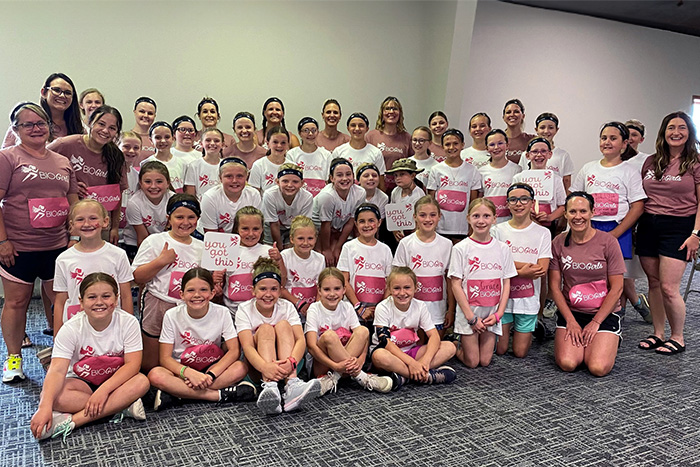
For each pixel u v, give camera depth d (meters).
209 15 5.18
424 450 2.22
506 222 3.59
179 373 2.62
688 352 3.55
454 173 4.08
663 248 3.49
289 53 5.52
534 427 2.45
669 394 2.86
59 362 2.36
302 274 3.23
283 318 2.92
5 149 2.75
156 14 5.01
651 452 2.24
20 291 2.89
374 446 2.25
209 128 4.40
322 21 5.59
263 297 2.79
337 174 3.64
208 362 2.73
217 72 5.29
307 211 3.78
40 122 2.77
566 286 3.45
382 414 2.56
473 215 3.25
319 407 2.64
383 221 4.11
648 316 4.29
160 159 3.97
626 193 3.68
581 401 2.75
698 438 2.37
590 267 3.31
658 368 3.25
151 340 2.87
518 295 3.41
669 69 8.09
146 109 4.39
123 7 4.89
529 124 7.34
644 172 3.63
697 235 3.35
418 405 2.67
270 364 2.62
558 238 3.46
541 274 3.34
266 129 4.78
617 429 2.45
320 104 5.73
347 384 2.94
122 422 2.44
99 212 2.66
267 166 4.05
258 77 5.44
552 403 2.72
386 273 3.37
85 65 4.83
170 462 2.11
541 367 3.27
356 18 5.71
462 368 3.24
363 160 4.36
